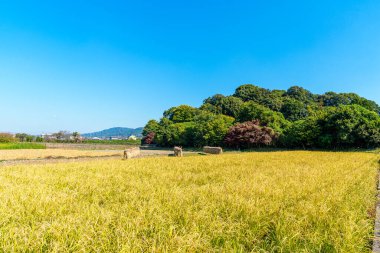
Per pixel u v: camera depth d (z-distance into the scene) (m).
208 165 20.53
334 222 5.85
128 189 9.67
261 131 61.91
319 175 13.83
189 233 4.91
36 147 64.19
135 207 6.82
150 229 5.24
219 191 8.78
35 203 6.82
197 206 7.01
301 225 5.74
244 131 63.28
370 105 75.69
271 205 6.91
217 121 73.19
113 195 8.82
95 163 21.97
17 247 4.36
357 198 8.41
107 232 5.03
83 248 4.25
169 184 10.94
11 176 13.21
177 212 6.39
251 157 31.34
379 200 9.53
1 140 67.81
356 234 5.46
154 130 113.12
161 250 4.32
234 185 10.05
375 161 26.64
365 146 52.94
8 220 5.70
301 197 8.31
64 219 5.58
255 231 5.48
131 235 4.73
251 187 9.41
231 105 104.94
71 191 8.98
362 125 50.66
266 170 16.69
